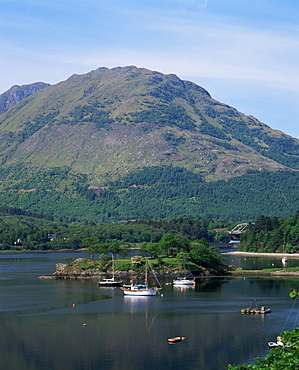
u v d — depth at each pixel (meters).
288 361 90.81
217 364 130.38
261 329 163.38
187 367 128.38
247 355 137.12
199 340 151.00
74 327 167.38
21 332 161.25
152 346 145.38
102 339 153.00
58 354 138.88
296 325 168.12
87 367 129.12
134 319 179.12
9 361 133.62
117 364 130.88
